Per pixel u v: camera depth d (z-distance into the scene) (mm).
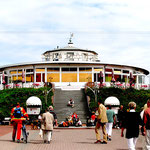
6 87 46781
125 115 10516
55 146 13688
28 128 27797
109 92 40438
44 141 15250
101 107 14867
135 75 58625
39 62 51812
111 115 16453
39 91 39188
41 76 52625
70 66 52688
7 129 25688
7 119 32781
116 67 54906
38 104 31172
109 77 53844
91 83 45812
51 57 61250
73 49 60312
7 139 16688
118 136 19406
